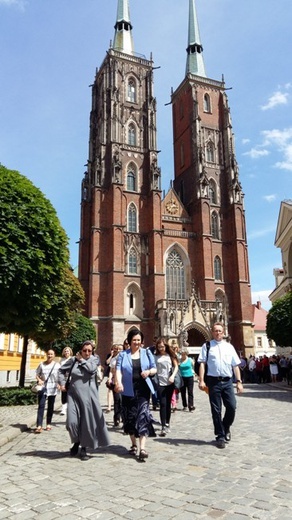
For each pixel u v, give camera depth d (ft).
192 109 247.91
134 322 198.49
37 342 104.88
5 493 22.63
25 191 57.11
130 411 31.37
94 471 27.07
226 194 238.68
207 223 220.84
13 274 49.11
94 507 20.22
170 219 224.53
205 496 21.62
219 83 258.57
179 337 185.16
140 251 210.59
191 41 274.98
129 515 19.10
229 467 27.53
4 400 67.77
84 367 31.48
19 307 54.19
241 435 39.55
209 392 35.81
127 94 234.58
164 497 21.58
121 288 193.77
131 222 213.46
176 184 258.37
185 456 31.04
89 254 213.66
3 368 115.85
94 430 30.45
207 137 247.09
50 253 58.13
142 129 231.30
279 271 228.63
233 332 215.92
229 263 226.79
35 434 42.37
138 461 29.66
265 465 27.86
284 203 161.17
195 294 195.42
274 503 20.42
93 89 248.52
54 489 23.22
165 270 213.25
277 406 64.23
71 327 113.09
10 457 31.53
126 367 31.78
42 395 44.55
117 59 236.84
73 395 31.32
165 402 41.45
